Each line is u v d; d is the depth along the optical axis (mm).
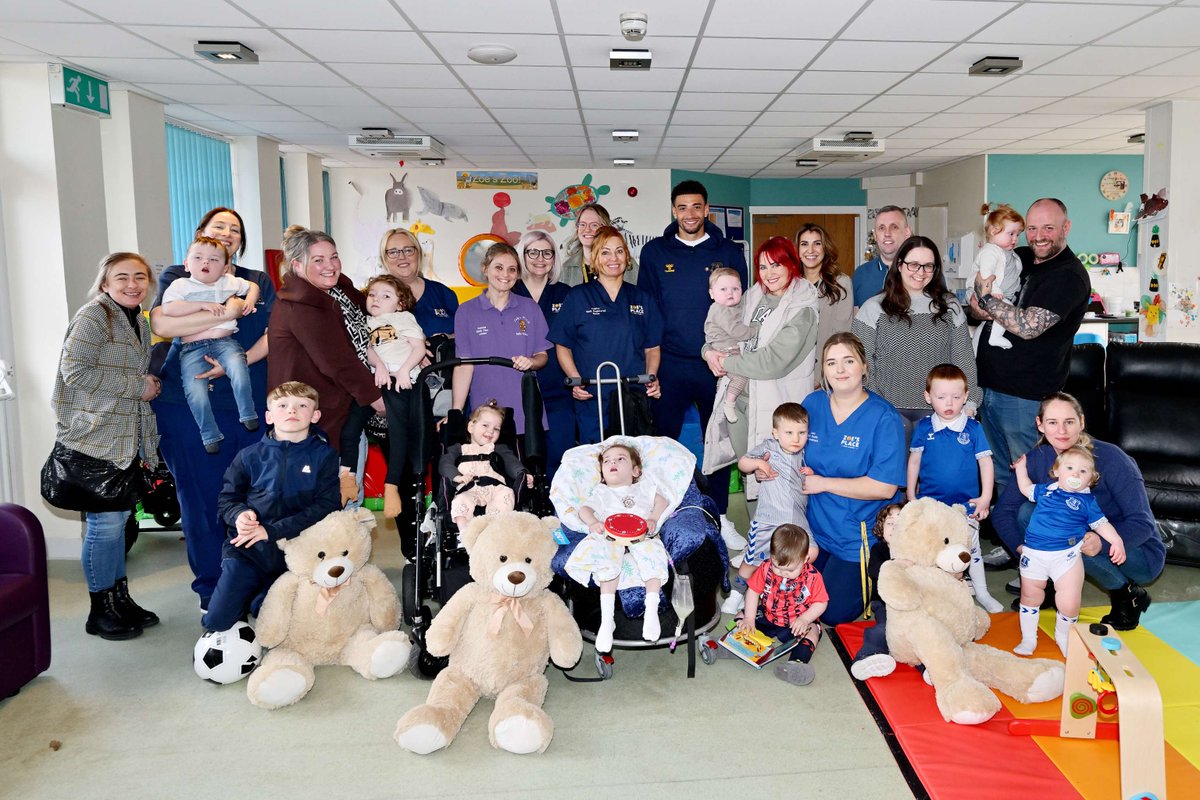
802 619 2951
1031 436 3777
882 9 3691
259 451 2943
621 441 3059
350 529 2926
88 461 3107
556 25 3910
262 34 4035
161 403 3361
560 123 6461
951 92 5398
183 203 6469
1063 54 4477
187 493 3373
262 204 7254
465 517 2863
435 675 2893
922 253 3465
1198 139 5770
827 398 3303
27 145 4523
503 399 3770
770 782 2264
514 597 2562
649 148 7789
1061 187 8523
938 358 3562
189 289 3297
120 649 3221
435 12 3707
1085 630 2277
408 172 9156
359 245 9227
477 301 3809
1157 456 4059
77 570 4324
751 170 9664
